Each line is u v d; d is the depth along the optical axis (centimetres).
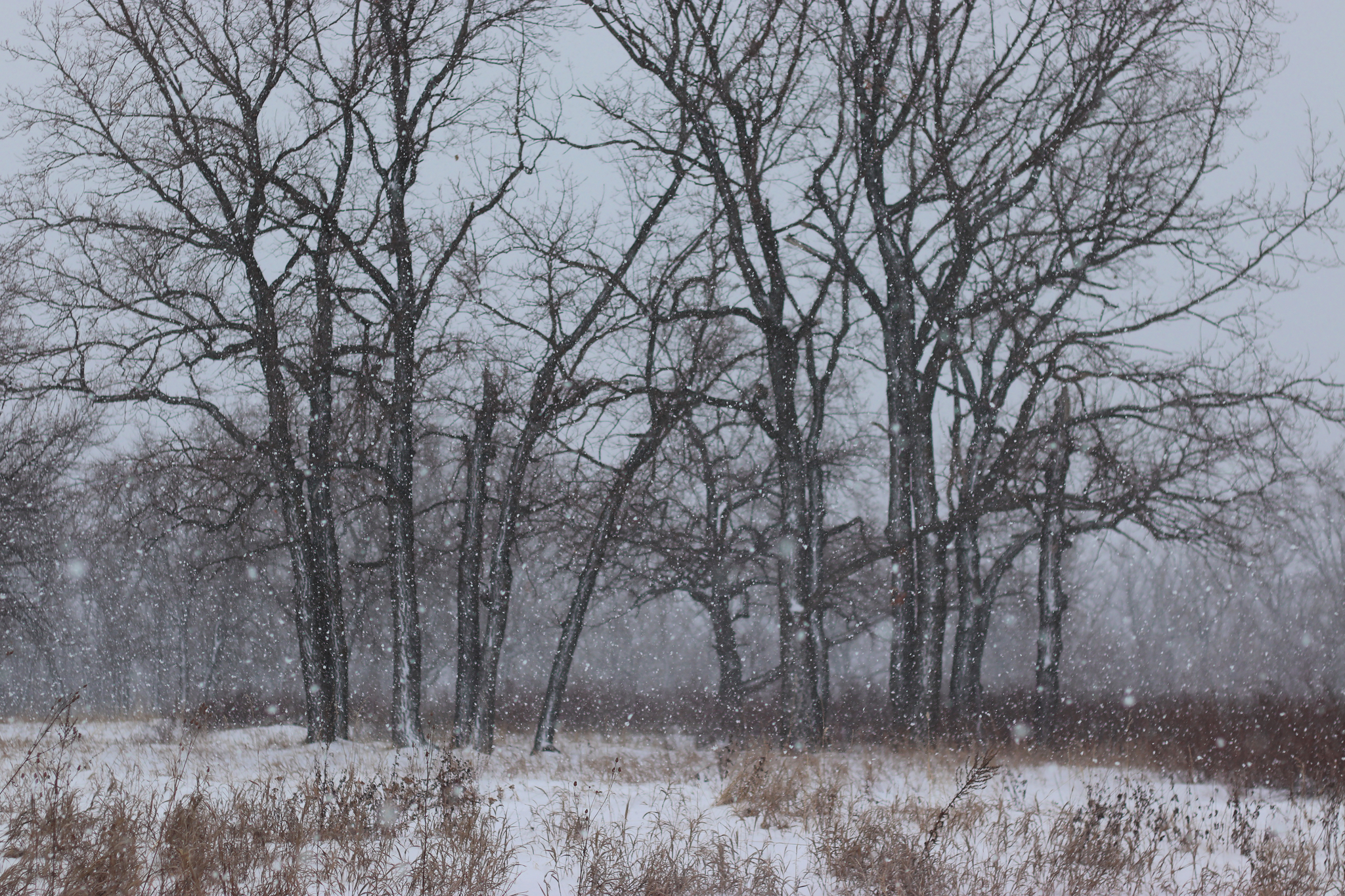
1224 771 1484
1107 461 2017
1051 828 951
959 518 1997
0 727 2433
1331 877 846
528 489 2259
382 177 2042
